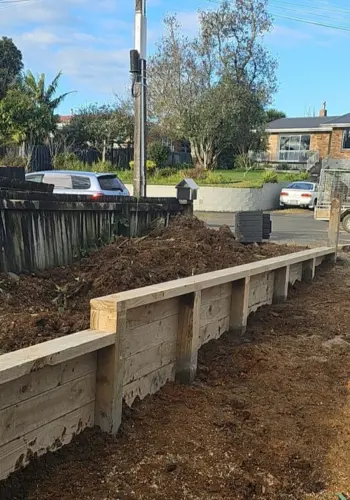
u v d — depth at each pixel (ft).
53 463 9.29
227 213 79.36
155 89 97.50
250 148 110.42
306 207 87.61
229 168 112.68
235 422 11.72
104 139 100.07
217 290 16.11
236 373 14.53
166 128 98.99
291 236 49.70
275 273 21.85
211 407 12.37
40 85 92.12
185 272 20.22
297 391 13.65
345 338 18.11
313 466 10.34
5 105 82.69
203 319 15.46
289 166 121.60
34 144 85.51
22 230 18.99
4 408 8.29
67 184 38.24
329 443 11.20
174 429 11.12
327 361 15.71
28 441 8.86
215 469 9.92
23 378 8.55
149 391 12.41
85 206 22.13
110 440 10.34
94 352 10.21
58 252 20.90
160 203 27.78
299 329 18.78
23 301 15.98
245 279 17.04
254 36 97.25
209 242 25.52
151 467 9.70
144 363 12.07
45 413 9.16
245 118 97.50
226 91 94.12
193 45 95.96
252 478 9.77
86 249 22.30
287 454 10.61
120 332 10.34
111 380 10.27
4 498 8.25
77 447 9.86
